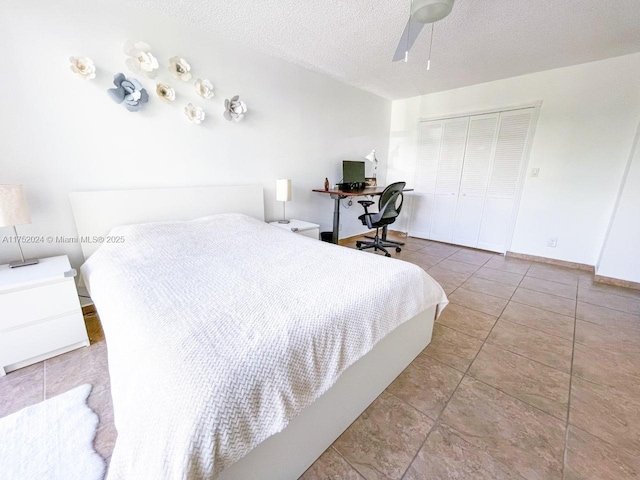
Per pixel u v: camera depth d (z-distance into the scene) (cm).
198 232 203
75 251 197
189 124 234
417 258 355
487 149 362
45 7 164
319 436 108
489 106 353
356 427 124
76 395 135
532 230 342
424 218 443
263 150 291
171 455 65
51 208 183
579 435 119
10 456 105
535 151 326
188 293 118
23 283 146
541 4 186
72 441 112
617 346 179
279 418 83
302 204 347
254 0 187
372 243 381
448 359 168
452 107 387
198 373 74
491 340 186
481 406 134
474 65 293
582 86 288
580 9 191
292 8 196
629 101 267
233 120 260
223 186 261
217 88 245
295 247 187
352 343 110
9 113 161
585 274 302
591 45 244
